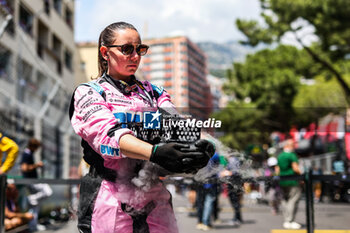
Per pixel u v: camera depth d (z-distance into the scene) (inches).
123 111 61.6
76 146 448.5
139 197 61.8
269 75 968.3
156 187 63.2
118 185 61.7
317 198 207.3
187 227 198.5
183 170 54.4
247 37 645.9
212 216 240.4
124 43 65.7
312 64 877.2
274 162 366.6
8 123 349.4
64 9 951.0
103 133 58.4
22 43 389.4
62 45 925.8
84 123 60.6
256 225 246.8
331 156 492.4
